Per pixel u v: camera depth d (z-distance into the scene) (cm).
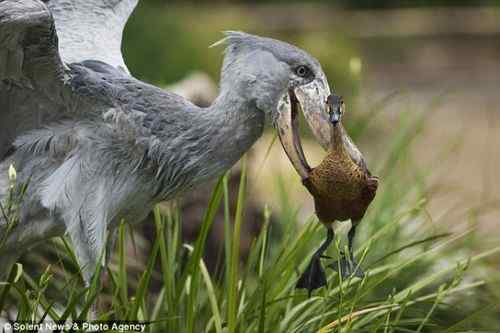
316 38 3200
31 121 915
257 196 1478
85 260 906
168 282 957
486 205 1445
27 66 875
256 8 4162
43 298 980
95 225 899
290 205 1301
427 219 1298
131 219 940
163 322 991
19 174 918
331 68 2852
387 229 1112
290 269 998
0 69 874
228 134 882
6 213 907
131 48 2577
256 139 890
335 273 1002
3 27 833
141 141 897
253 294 971
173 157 896
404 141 1382
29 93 898
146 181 911
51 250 1167
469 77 3650
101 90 891
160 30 2775
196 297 959
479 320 1173
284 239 1098
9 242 929
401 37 4028
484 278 1220
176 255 1026
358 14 4241
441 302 1036
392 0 4328
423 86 3381
